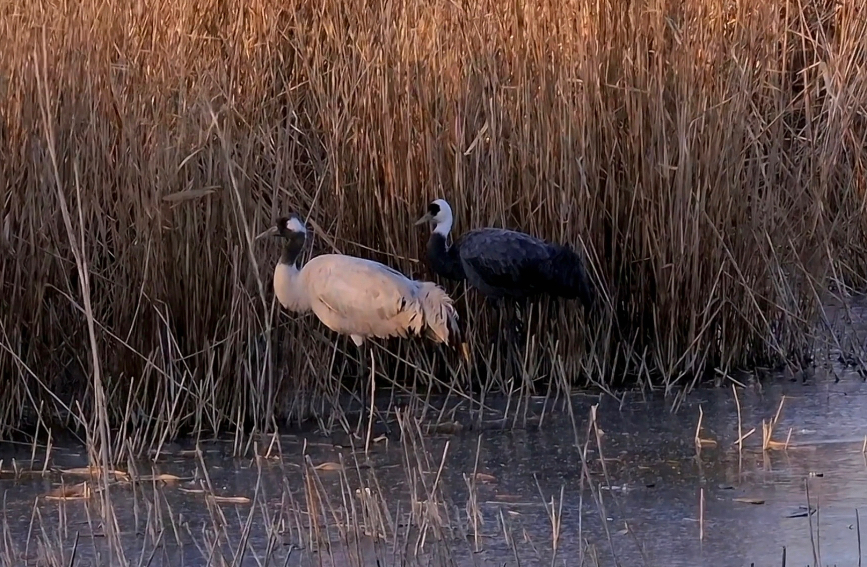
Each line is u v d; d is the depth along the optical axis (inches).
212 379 469.4
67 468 431.5
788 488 385.7
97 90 470.0
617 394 517.7
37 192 462.0
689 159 525.0
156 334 470.0
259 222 486.3
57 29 461.1
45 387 453.1
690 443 442.3
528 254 503.8
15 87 458.3
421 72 526.9
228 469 428.5
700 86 530.6
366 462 429.7
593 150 527.5
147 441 464.4
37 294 466.6
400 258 534.6
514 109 531.5
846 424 460.4
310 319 504.4
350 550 337.7
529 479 406.0
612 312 533.6
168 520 373.7
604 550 336.8
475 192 534.6
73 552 322.0
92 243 471.5
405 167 530.9
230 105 474.0
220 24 518.6
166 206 465.7
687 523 356.8
